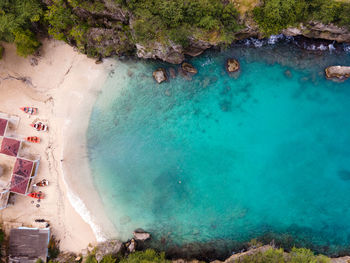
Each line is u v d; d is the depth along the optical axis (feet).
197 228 94.38
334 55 91.30
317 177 92.99
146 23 80.07
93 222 93.91
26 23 85.20
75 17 86.02
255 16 82.74
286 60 92.79
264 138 94.48
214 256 92.99
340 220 91.81
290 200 93.45
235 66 93.25
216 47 93.20
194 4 78.59
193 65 94.63
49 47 94.07
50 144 94.53
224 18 82.33
